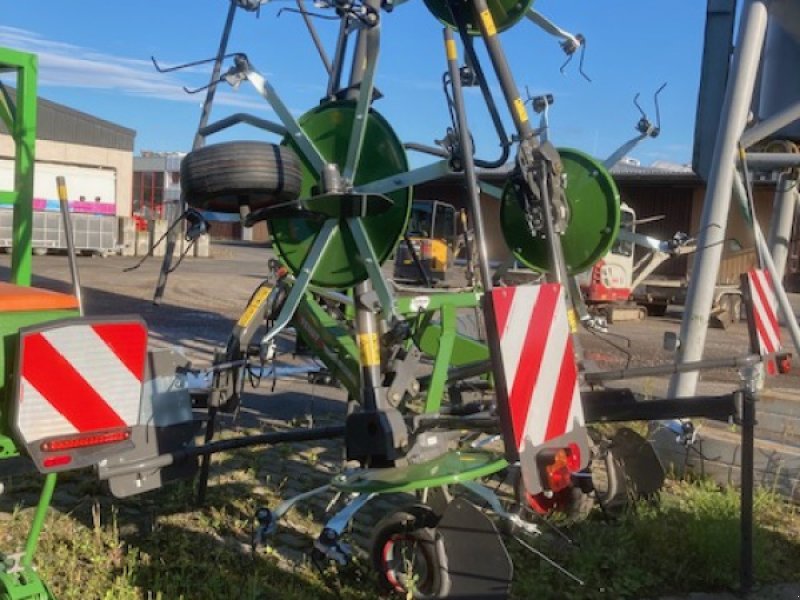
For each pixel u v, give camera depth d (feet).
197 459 12.83
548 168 12.71
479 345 17.56
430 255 62.39
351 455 12.34
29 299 10.48
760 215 70.69
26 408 9.58
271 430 22.61
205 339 38.06
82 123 107.45
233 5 13.51
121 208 113.19
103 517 15.70
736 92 18.93
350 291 16.31
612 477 16.63
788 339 44.21
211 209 13.48
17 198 12.62
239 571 13.67
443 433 13.14
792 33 20.86
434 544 12.05
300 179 13.53
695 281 19.69
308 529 15.66
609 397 14.82
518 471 13.65
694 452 19.21
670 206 100.17
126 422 10.48
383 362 13.33
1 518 15.24
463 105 11.16
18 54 12.41
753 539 14.79
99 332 10.18
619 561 14.49
